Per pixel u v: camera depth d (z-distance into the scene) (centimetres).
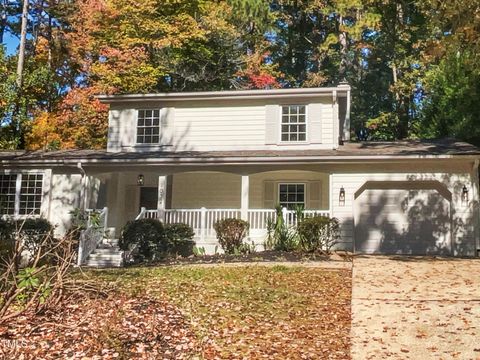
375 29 3272
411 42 3234
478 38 1241
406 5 3177
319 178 1969
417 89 3334
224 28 2939
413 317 880
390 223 1766
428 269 1333
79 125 2761
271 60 3828
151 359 675
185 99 2048
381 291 1077
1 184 1967
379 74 3891
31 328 762
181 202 2050
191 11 2995
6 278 754
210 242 1792
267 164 1783
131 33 2850
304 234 1642
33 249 1110
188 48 3008
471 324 831
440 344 748
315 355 711
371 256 1623
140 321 821
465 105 2484
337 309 945
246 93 1986
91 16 2811
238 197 2020
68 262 846
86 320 797
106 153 2033
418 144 1931
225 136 2020
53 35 3019
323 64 3819
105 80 2742
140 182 1955
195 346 730
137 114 2106
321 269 1359
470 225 1662
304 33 3806
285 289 1109
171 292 1051
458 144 1864
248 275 1270
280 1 3575
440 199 1750
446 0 1221
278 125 1984
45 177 1942
